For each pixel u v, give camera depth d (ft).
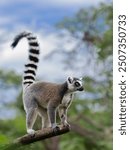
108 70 88.48
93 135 101.50
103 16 89.56
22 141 29.12
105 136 99.86
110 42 86.48
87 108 101.76
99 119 105.19
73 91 36.50
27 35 39.42
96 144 100.07
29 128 36.42
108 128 101.30
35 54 39.50
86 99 99.14
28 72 38.86
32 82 38.50
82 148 101.96
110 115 100.58
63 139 107.65
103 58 87.40
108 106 96.22
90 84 91.66
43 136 29.81
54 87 36.32
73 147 102.06
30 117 36.45
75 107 103.35
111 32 86.94
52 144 105.70
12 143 25.26
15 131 111.24
